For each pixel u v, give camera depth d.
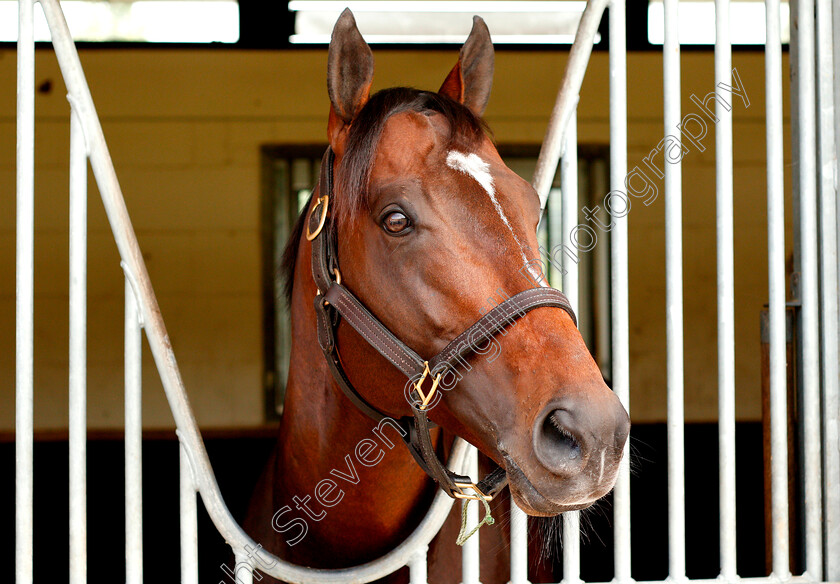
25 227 1.21
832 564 1.36
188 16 5.03
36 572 3.16
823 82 1.38
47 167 5.01
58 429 5.07
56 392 5.07
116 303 5.09
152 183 5.16
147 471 4.51
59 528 3.68
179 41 5.06
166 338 1.25
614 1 1.32
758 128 5.17
